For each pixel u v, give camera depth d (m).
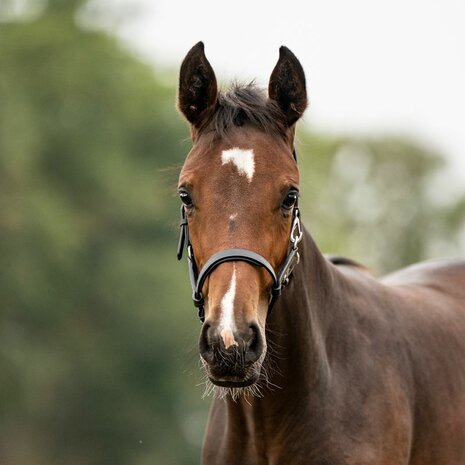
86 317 34.12
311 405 6.25
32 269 32.91
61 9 41.16
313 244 6.46
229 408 6.39
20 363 31.36
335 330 6.49
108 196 36.78
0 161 33.94
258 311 5.75
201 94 6.16
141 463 33.56
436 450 6.66
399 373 6.55
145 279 34.25
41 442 32.56
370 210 47.34
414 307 6.99
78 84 38.53
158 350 33.47
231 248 5.74
